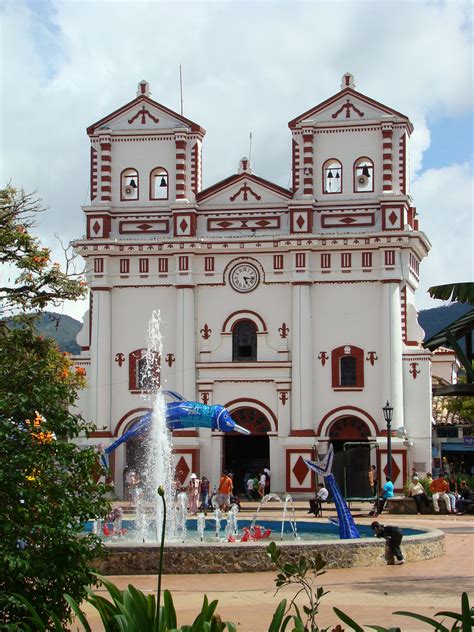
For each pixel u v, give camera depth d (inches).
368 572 1079.6
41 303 1360.7
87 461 708.0
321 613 815.1
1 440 676.7
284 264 2345.0
